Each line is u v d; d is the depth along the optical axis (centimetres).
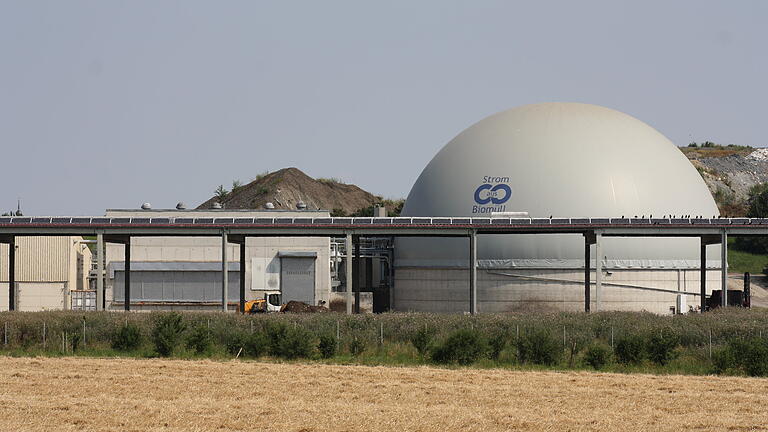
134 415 2691
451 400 2986
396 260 7006
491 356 4009
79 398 2975
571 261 6378
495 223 5972
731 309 5584
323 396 3039
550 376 3531
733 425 2653
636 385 3328
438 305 6694
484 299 6506
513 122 6994
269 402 2917
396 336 4438
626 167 6562
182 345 4262
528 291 6406
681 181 6681
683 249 6519
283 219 6053
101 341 4419
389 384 3297
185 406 2836
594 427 2594
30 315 4888
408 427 2555
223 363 3838
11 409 2777
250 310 6656
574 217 6362
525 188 6475
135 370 3609
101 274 6038
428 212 6775
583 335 4284
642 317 5031
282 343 4044
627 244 6425
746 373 3700
